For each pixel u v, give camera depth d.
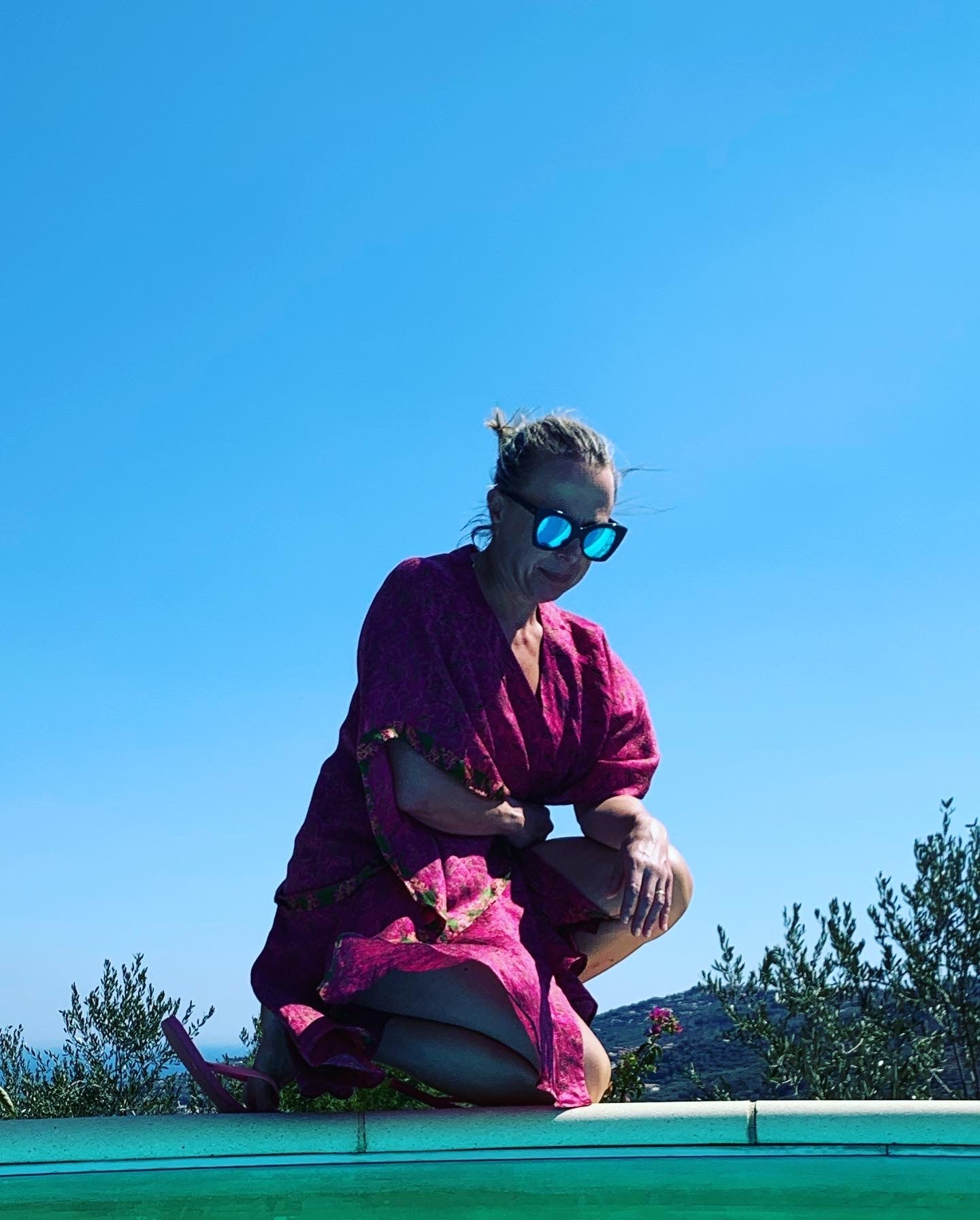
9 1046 7.55
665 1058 7.54
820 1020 6.73
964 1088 6.74
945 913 6.89
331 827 3.20
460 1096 2.96
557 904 3.21
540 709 3.21
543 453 3.14
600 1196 2.57
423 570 3.21
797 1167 2.61
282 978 3.24
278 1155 2.66
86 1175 2.62
